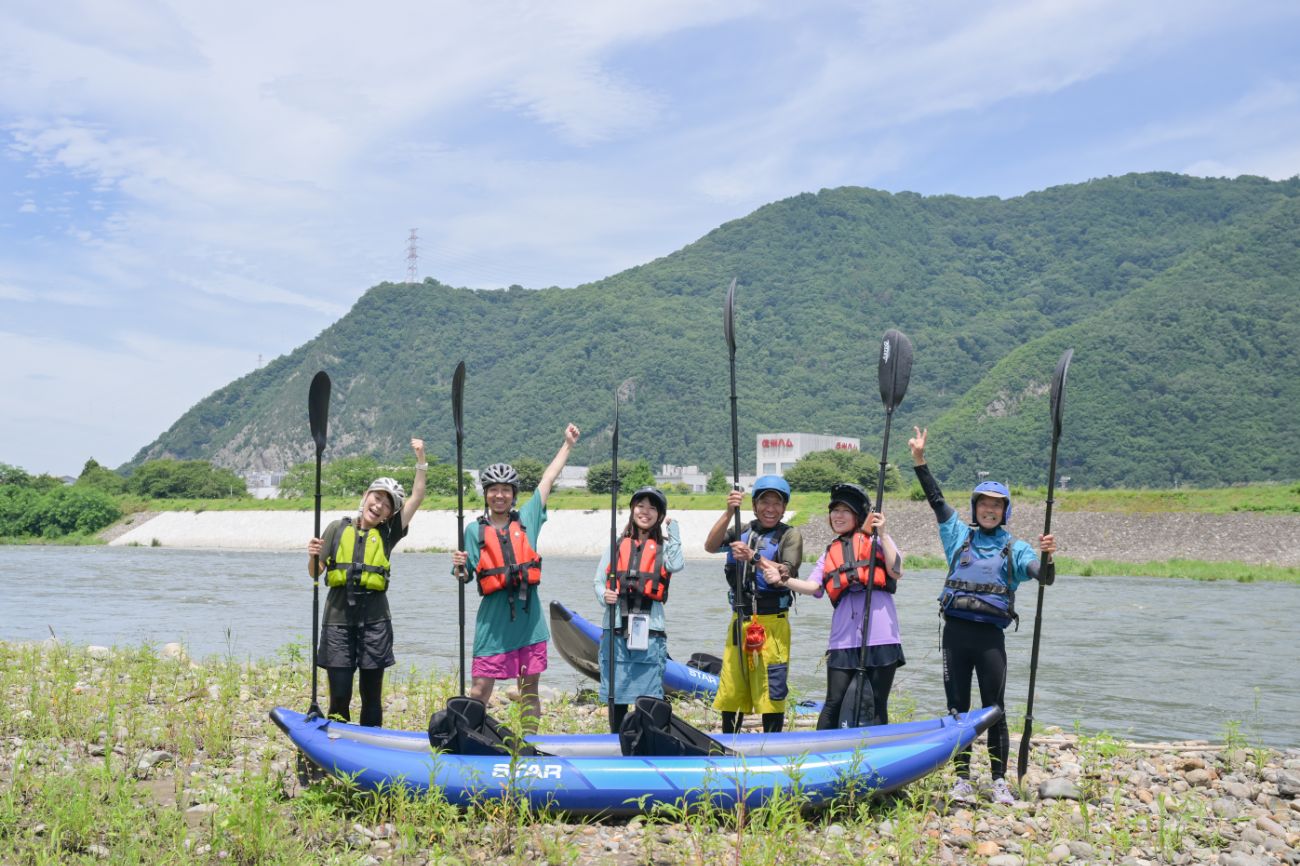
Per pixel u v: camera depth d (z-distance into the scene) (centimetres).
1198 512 5650
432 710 973
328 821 598
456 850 567
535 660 736
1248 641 2153
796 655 1761
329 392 695
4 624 2358
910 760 650
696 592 3566
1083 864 586
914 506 6462
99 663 1281
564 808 629
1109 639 2188
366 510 682
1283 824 687
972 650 698
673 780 629
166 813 583
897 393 722
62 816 557
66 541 9888
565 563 6228
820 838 604
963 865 575
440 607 2852
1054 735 988
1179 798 749
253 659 1577
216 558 6788
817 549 6225
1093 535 5703
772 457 16425
